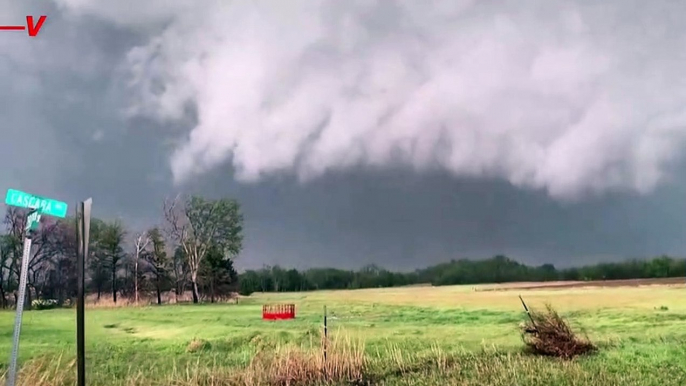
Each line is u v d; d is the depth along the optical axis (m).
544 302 13.57
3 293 16.03
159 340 12.58
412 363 10.98
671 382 9.67
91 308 17.14
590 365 10.62
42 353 11.45
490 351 11.58
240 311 16.30
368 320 14.27
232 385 10.32
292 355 11.02
